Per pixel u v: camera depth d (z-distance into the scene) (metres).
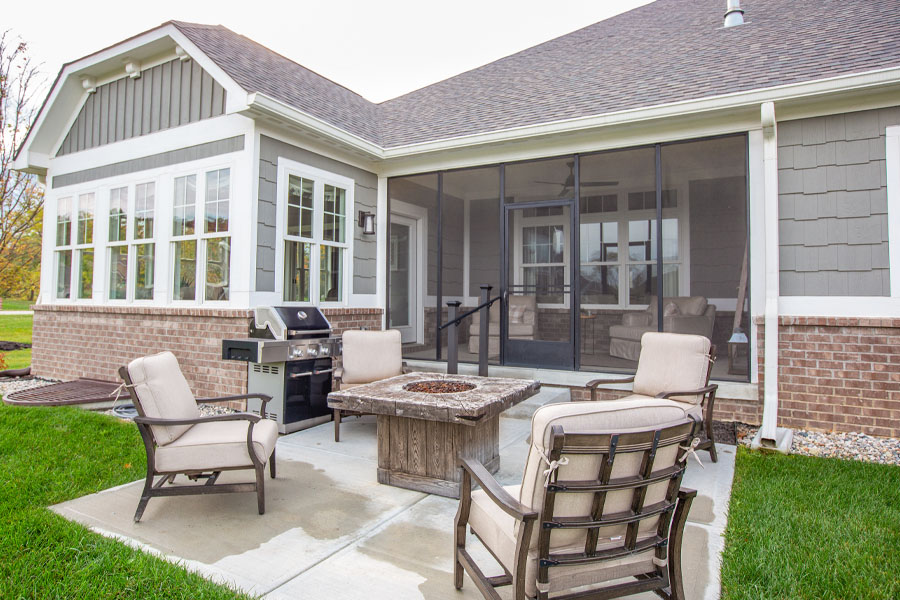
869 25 5.36
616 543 1.75
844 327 4.41
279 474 3.55
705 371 3.96
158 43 5.77
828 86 4.25
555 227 8.79
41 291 7.29
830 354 4.45
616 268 8.52
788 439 4.16
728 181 7.94
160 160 5.93
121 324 6.20
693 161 7.27
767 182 4.48
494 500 1.73
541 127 5.50
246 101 4.81
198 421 2.74
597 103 5.74
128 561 2.22
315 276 5.91
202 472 2.91
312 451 4.10
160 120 5.96
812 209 4.55
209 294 5.45
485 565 2.31
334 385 5.16
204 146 5.52
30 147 7.05
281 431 4.60
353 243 6.46
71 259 6.96
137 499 3.03
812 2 6.62
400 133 7.07
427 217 8.91
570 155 5.73
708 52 6.15
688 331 6.92
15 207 11.13
